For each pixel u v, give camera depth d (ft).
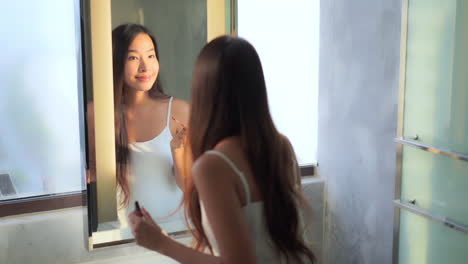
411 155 5.72
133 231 3.50
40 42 5.98
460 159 4.94
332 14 7.18
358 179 6.97
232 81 3.17
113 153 5.73
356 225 7.13
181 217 6.17
